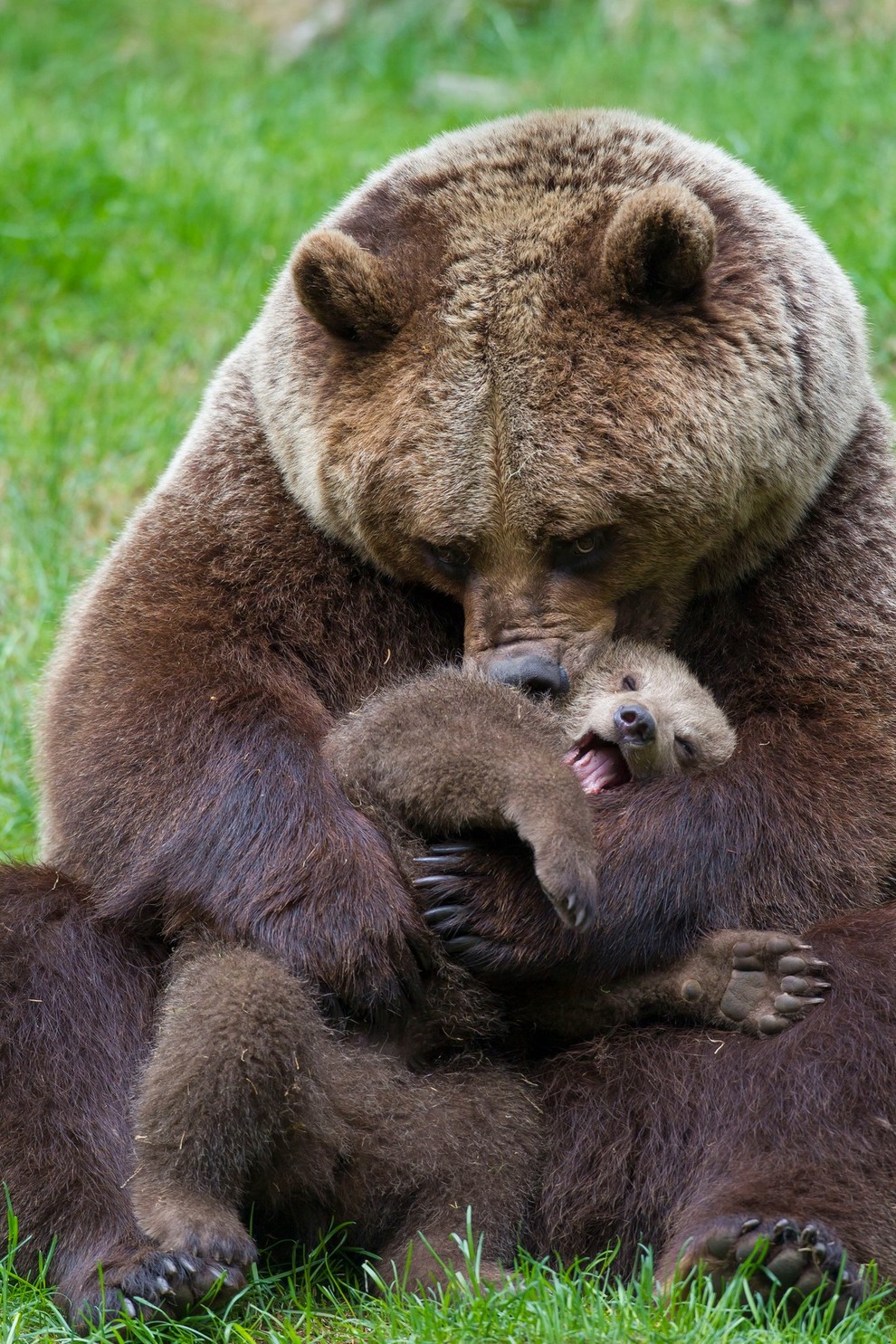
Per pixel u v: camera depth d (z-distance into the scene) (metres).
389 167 12.15
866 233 20.53
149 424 18.84
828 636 11.13
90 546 17.44
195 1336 8.58
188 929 10.41
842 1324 8.40
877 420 12.12
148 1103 9.02
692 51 28.72
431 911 10.41
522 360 10.56
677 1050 10.17
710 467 10.64
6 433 18.75
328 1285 9.35
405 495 10.73
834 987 9.98
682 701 11.02
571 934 10.20
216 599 11.21
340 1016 10.23
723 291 10.98
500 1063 10.44
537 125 11.71
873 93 24.66
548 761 9.91
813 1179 9.30
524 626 10.95
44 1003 10.01
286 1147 9.06
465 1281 8.73
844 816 10.59
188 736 10.59
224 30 34.09
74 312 21.44
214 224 22.64
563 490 10.48
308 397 11.23
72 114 27.64
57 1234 9.29
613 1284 9.70
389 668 11.58
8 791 14.83
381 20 32.94
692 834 10.45
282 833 10.36
